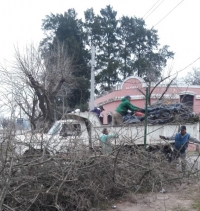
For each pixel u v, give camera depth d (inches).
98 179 237.8
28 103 550.3
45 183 213.3
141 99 867.4
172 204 233.6
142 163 260.4
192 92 829.2
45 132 312.2
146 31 1627.7
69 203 215.9
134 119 393.7
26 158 219.1
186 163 297.1
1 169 193.2
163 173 267.6
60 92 816.3
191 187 274.8
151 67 1349.7
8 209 185.9
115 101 918.4
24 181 203.9
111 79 1464.1
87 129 339.9
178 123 378.9
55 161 218.7
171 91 808.3
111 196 248.2
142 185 259.3
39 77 706.8
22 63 690.8
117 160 249.6
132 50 1642.5
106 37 1598.2
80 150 239.3
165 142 341.1
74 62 1204.5
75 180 205.2
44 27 1429.6
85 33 1461.6
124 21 1627.7
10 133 207.2
